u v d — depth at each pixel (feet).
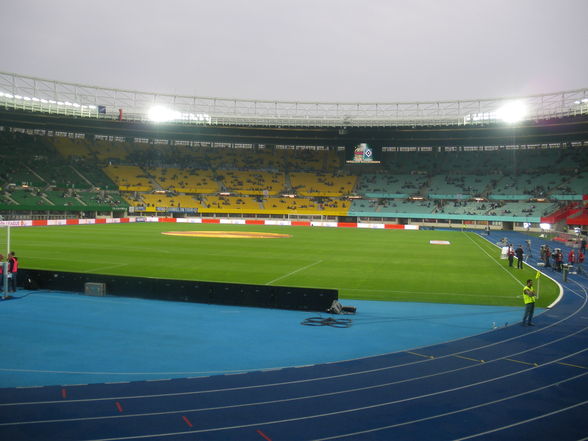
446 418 37.47
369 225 317.22
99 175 350.84
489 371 48.37
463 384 44.75
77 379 45.32
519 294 93.45
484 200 330.75
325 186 374.63
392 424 36.35
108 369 48.34
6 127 347.97
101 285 85.51
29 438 33.09
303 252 161.38
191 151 400.26
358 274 115.96
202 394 41.81
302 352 54.75
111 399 40.42
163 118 332.80
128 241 187.73
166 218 341.41
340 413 38.14
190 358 52.21
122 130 362.12
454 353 54.60
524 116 291.38
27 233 213.87
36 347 55.47
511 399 41.37
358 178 380.17
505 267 132.57
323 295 76.59
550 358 52.80
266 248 172.24
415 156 390.83
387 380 45.68
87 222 294.25
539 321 70.69
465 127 310.65
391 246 188.24
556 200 308.60
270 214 354.54
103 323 67.00
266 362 51.03
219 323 68.08
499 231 305.94
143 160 379.96
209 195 363.15
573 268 133.49
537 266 136.77
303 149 413.59
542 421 37.17
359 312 76.54
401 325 67.92
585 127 300.40
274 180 380.37
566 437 34.60
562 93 284.00
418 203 347.56
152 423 35.83
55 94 314.14
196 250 161.38
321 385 44.24
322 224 327.06
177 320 69.41
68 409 38.19
